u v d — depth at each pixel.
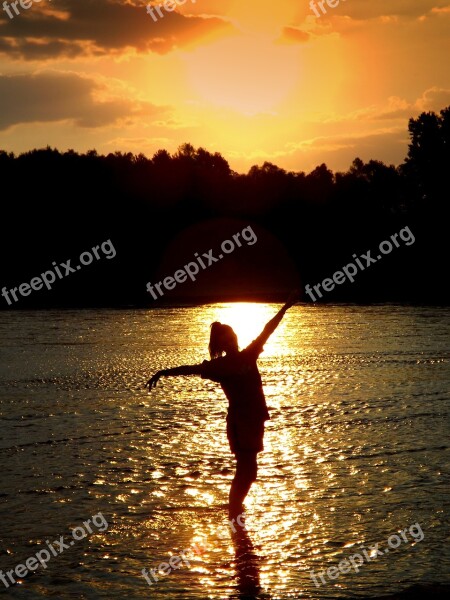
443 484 9.59
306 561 7.47
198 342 27.52
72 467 10.49
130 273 76.94
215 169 98.06
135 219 79.94
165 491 9.47
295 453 11.10
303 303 53.44
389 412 13.91
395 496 9.17
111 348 25.50
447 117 87.81
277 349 24.66
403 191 88.12
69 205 78.62
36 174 80.88
